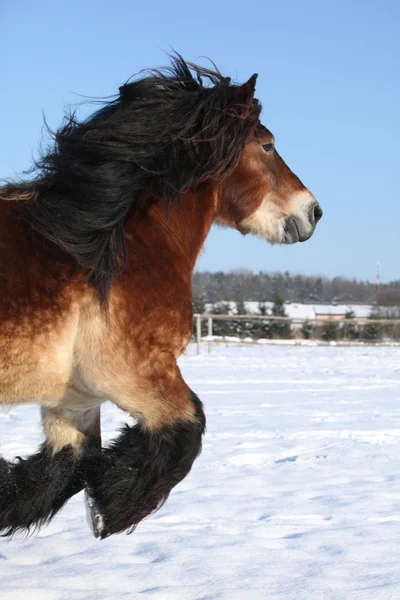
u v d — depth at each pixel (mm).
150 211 4211
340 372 16219
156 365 3943
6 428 8805
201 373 15672
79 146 4094
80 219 3824
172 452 3938
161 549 4539
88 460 4223
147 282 3943
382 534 4805
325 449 7598
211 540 4719
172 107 4305
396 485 6172
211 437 8211
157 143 4215
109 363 3812
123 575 4117
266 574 4094
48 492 4199
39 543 4703
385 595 3766
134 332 3873
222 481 6312
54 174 4000
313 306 50031
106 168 4016
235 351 22406
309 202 4895
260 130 4762
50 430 4285
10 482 4125
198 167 4387
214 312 41094
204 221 4582
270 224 4840
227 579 4023
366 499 5711
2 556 4449
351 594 3781
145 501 3924
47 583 4000
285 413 10039
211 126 4391
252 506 5543
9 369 3633
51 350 3711
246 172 4723
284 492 5949
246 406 10734
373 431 8594
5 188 3945
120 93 4391
